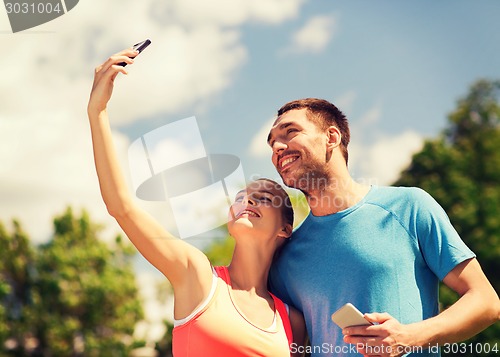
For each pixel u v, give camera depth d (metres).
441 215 1.83
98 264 12.48
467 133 8.41
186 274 1.80
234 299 1.83
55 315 12.38
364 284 1.79
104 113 1.75
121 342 12.30
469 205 8.42
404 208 1.85
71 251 12.34
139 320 12.34
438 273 1.80
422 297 1.80
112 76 1.75
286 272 1.93
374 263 1.79
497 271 8.29
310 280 1.86
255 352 1.75
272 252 1.92
